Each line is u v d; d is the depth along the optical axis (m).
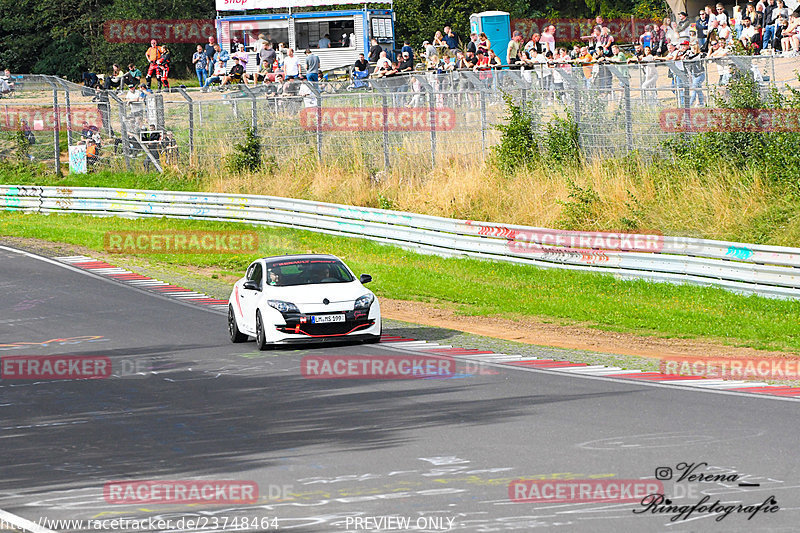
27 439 24.42
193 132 90.19
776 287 44.78
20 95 117.62
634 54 83.88
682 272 49.09
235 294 39.78
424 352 35.91
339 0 106.00
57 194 86.50
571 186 62.91
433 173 72.25
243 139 87.69
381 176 75.62
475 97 72.44
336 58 106.25
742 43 65.56
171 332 41.88
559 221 60.72
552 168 66.62
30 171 97.25
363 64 83.12
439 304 50.03
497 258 58.81
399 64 83.00
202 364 34.41
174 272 61.53
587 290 50.78
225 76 104.38
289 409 26.84
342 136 79.94
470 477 19.62
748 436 22.28
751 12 68.88
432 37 133.25
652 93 62.88
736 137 59.00
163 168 90.12
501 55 102.06
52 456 22.55
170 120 95.88
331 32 106.50
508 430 23.55
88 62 144.25
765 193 55.28
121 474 20.75
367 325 37.16
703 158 59.50
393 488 19.03
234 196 77.62
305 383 30.42
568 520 16.91
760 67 61.09
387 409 26.39
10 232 76.38
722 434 22.53
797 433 22.44
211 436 24.03
